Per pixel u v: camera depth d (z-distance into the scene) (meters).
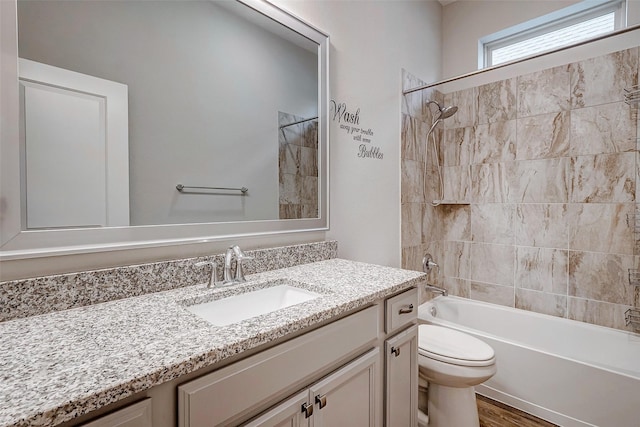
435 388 1.57
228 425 0.68
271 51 1.37
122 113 0.97
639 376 1.46
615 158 1.93
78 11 0.89
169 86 1.07
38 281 0.81
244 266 1.26
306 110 1.52
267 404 0.76
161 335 0.69
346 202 1.75
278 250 1.38
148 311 0.84
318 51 1.56
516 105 2.30
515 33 2.43
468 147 2.53
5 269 0.79
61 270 0.87
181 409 0.60
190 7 1.13
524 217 2.28
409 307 1.26
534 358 1.75
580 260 2.07
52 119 0.85
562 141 2.11
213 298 1.01
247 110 1.29
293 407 0.80
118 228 0.96
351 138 1.78
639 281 1.86
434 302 2.46
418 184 2.35
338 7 1.69
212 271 1.09
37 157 0.82
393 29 2.09
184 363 0.58
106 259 0.95
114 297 0.93
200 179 1.16
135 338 0.68
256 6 1.31
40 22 0.83
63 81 0.86
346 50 1.74
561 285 2.14
